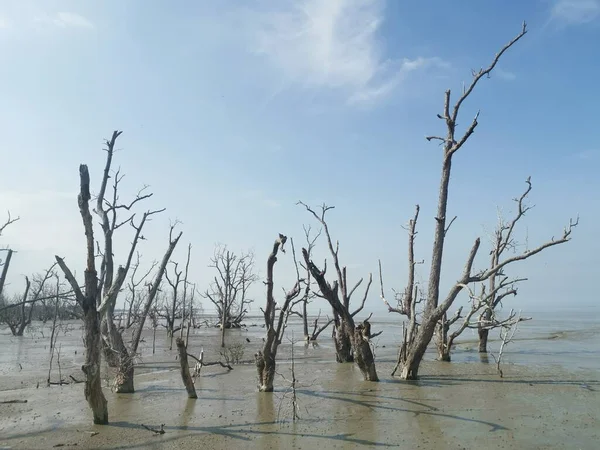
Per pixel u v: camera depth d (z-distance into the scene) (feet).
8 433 31.27
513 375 53.11
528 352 77.77
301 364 64.95
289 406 37.83
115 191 46.16
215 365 63.82
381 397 41.34
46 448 28.27
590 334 116.37
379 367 61.31
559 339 102.73
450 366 61.11
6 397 42.45
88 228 32.63
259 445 28.45
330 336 120.06
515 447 27.89
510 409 36.83
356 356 49.80
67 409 37.60
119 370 43.83
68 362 67.15
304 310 100.37
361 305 67.77
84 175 32.81
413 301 54.49
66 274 31.94
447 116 51.52
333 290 51.06
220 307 161.48
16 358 71.56
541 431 30.96
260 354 44.34
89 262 32.71
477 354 76.07
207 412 36.24
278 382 49.49
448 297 48.80
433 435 30.25
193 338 114.01
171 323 109.09
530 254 44.39
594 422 33.04
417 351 49.88
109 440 29.58
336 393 43.21
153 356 75.46
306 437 29.94
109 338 44.50
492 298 65.77
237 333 135.13
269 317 44.19
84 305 32.60
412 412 36.01
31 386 48.19
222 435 30.42
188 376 40.93
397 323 191.72
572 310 402.11
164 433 30.91
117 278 33.96
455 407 37.55
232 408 37.45
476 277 47.67
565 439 29.30
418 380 50.03
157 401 40.09
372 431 31.12
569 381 49.03
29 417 35.24
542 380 49.73
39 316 186.19
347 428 31.83
